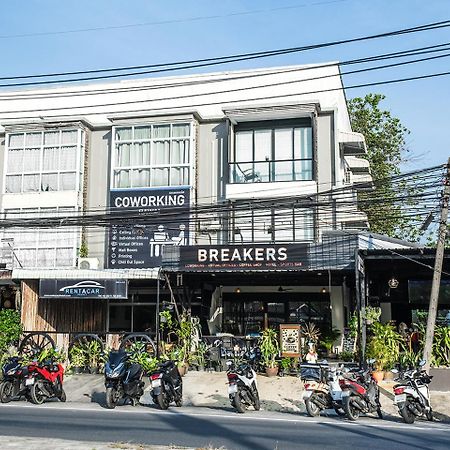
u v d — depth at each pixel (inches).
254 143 1007.0
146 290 960.3
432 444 393.1
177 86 1067.9
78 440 394.9
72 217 913.5
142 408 564.4
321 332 884.0
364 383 524.4
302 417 517.7
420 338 733.9
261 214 965.8
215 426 461.1
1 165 1089.4
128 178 1030.4
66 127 1050.7
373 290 877.2
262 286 936.3
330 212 938.1
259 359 743.1
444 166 682.8
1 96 1125.1
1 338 773.9
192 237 980.6
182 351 761.6
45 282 808.3
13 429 435.5
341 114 1110.4
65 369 753.0
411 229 1400.1
